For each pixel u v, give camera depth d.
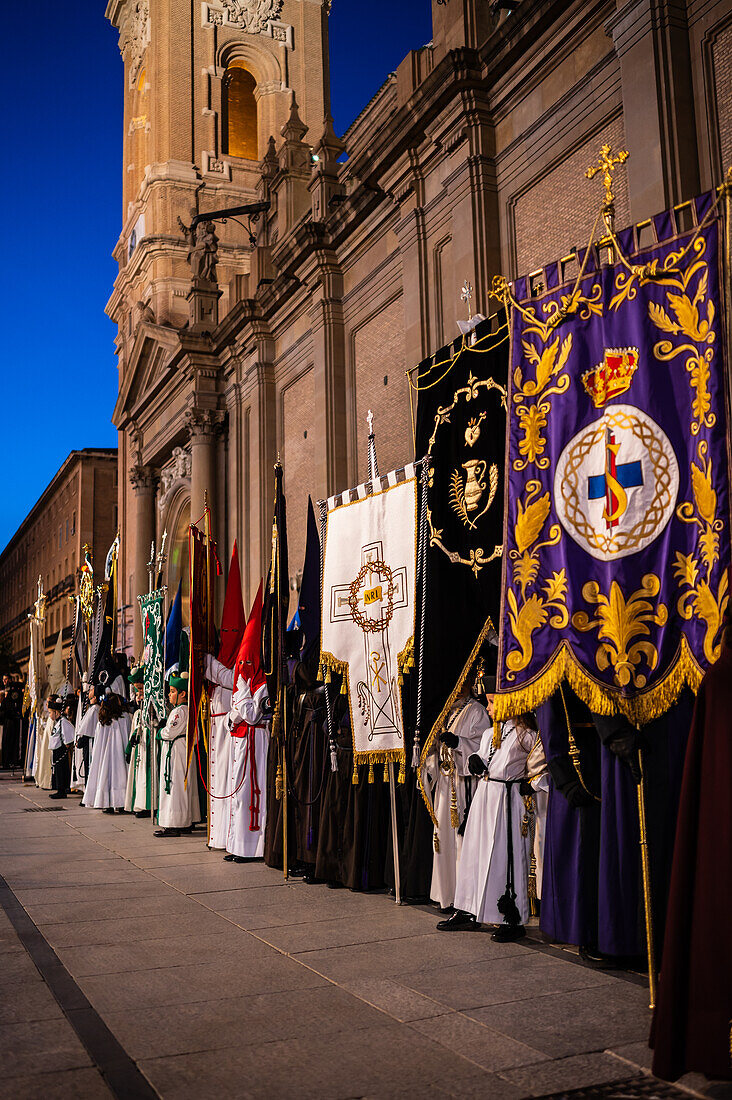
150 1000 4.84
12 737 25.61
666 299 4.78
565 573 5.02
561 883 5.72
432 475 6.86
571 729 5.51
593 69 10.84
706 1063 3.66
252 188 32.16
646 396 4.79
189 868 9.07
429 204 13.53
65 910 7.09
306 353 19.00
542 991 4.93
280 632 9.12
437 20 13.55
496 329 6.38
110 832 11.87
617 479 4.85
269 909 7.11
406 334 13.91
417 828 7.47
